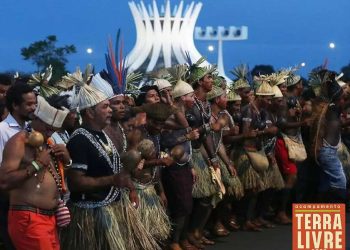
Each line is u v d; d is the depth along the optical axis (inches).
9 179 182.5
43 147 191.8
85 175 205.8
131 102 267.4
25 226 186.1
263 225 362.6
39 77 257.1
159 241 255.0
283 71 376.2
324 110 343.9
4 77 246.1
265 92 354.6
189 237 305.1
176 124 275.0
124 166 202.7
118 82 229.9
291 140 365.7
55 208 192.1
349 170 416.5
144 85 285.9
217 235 336.5
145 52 1501.0
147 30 1521.9
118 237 207.0
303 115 373.4
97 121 209.3
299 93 394.3
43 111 191.3
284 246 315.9
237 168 345.1
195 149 298.4
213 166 302.0
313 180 362.9
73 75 215.5
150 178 248.5
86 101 208.2
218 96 325.4
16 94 205.5
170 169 277.9
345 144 430.3
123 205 213.8
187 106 292.0
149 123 251.4
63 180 194.4
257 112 345.1
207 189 297.6
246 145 343.9
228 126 331.0
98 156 206.7
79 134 206.7
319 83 358.0
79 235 206.2
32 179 187.3
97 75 226.8
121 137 225.6
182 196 279.1
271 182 352.5
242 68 354.6
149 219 243.6
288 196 371.9
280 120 360.2
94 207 207.0
